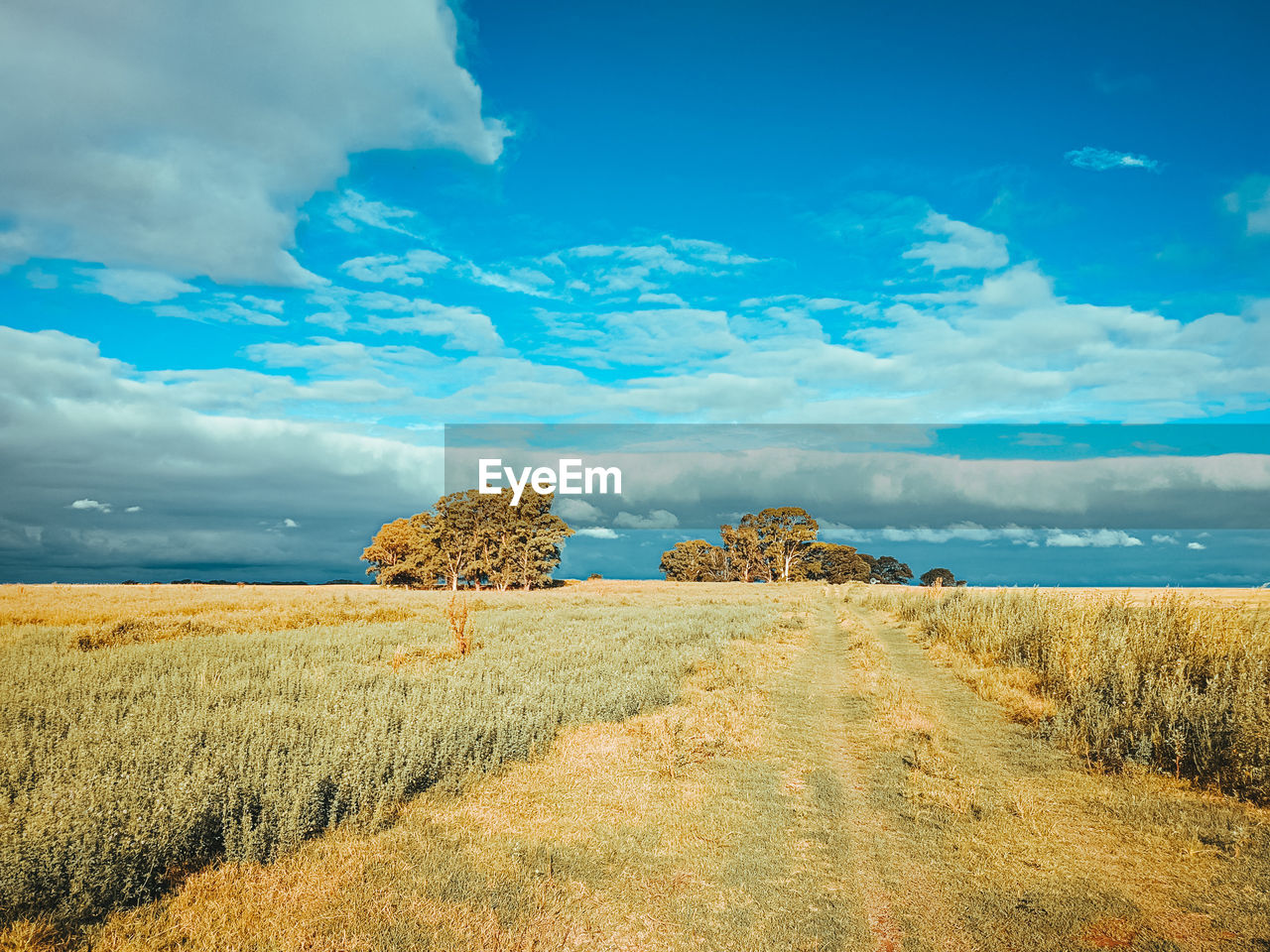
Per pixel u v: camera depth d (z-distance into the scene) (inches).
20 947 182.9
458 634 674.2
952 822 297.3
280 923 207.0
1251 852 262.1
